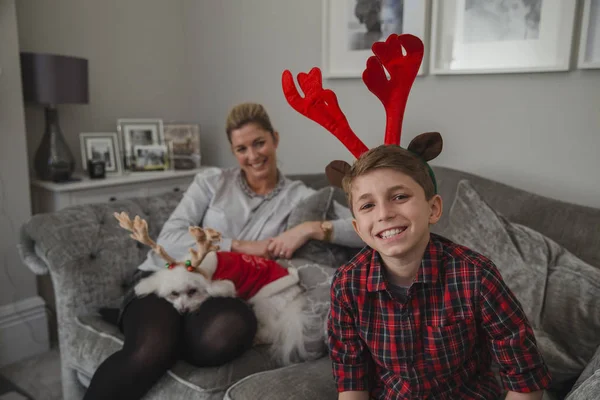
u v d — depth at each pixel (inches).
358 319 37.1
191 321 49.9
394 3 77.4
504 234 52.8
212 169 70.8
